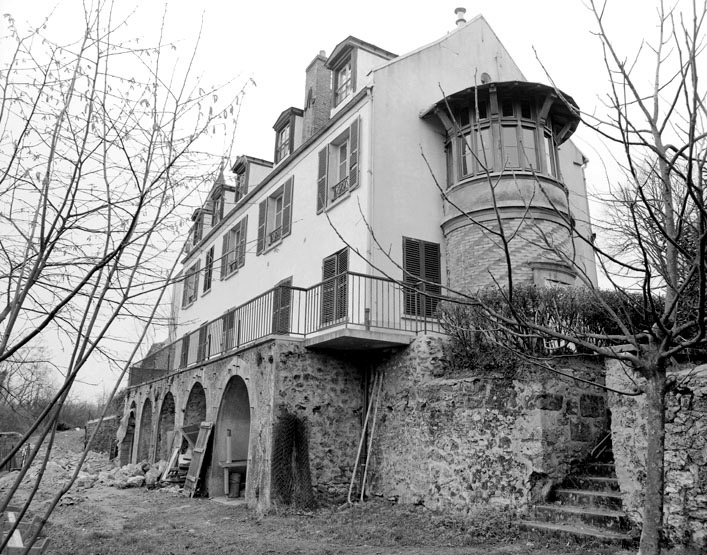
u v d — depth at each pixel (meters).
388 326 11.88
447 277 13.34
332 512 10.43
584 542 6.77
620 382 7.02
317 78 17.31
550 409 8.39
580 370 8.60
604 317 8.80
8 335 2.53
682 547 5.96
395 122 13.77
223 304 20.77
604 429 8.88
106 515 11.53
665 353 3.20
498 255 12.54
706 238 2.87
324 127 15.19
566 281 12.80
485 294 9.38
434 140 14.27
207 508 11.80
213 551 7.86
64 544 8.50
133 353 2.85
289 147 18.31
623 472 6.91
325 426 11.54
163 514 11.47
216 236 22.91
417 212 13.48
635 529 6.61
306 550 7.71
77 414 22.12
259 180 20.97
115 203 3.10
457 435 9.53
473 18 16.50
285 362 11.42
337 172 14.88
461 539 7.73
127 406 23.52
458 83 15.30
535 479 8.20
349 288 12.90
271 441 10.94
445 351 10.64
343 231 13.70
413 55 14.65
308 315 14.35
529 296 8.73
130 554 7.82
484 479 8.90
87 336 2.61
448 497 9.48
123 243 2.76
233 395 13.95
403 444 10.74
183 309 25.48
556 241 12.77
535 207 12.62
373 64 15.44
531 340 8.54
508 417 8.74
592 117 3.54
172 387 18.00
